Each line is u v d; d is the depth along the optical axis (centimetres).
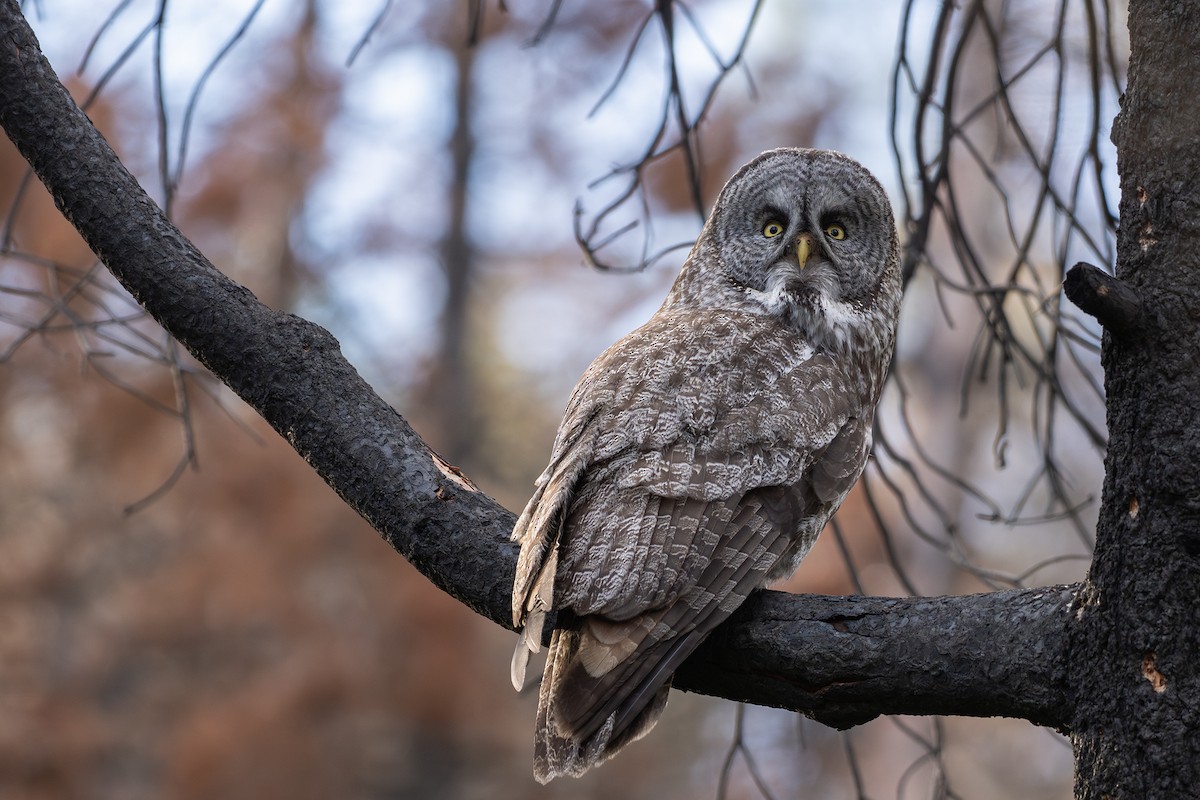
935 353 2675
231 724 2061
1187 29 619
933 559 2520
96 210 815
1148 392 614
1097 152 1012
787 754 2978
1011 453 3173
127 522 2236
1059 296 1038
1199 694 591
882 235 1032
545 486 761
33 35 836
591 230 1023
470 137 3061
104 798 2084
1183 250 614
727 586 706
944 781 1012
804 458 792
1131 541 612
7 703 2111
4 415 2203
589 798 2567
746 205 1028
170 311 812
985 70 2542
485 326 3166
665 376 800
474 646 2261
